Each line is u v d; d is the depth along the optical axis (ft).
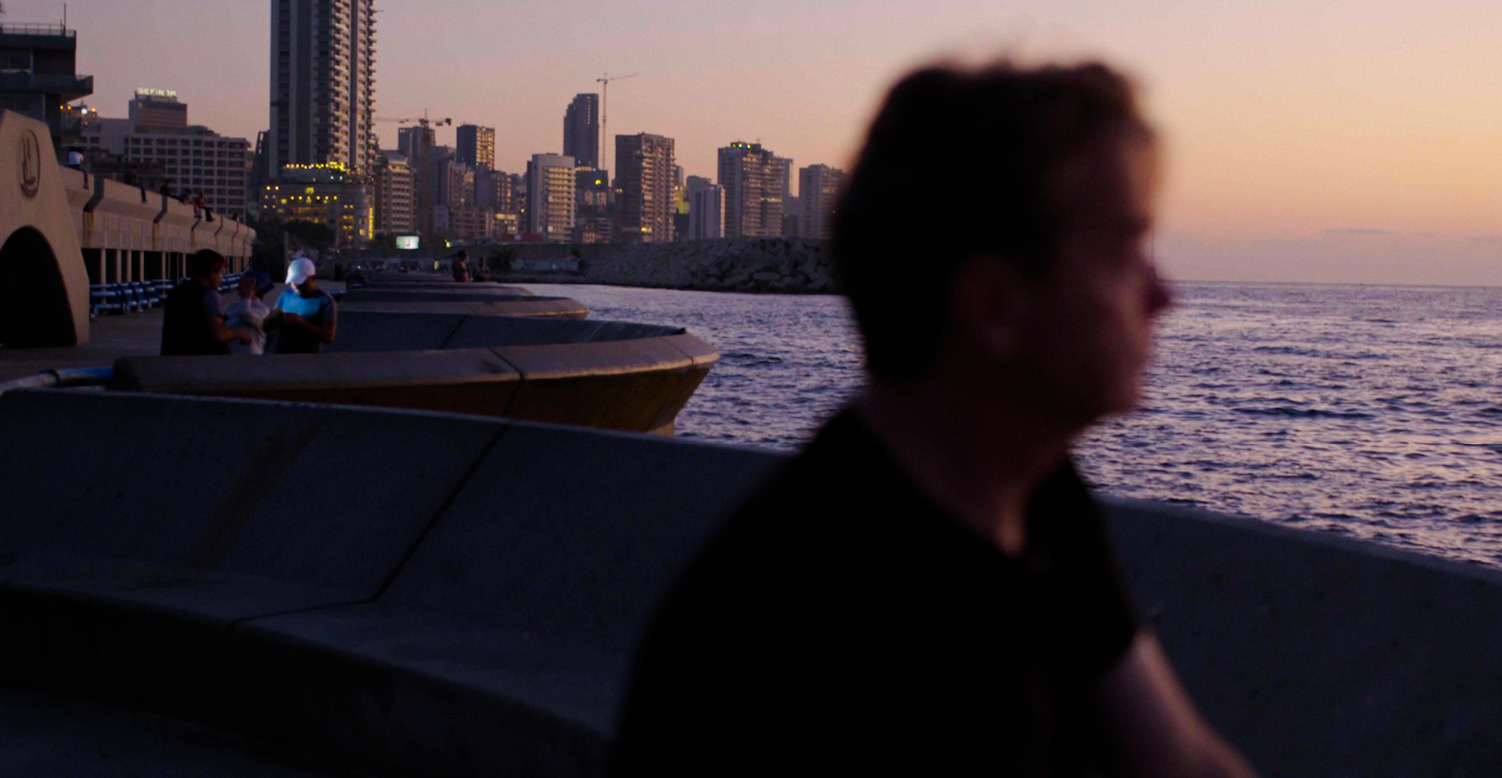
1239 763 3.37
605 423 32.07
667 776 2.50
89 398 17.38
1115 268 2.49
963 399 2.59
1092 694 3.21
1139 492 61.21
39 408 17.51
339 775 11.59
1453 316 490.90
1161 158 2.55
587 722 9.49
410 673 10.88
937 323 2.50
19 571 14.64
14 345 63.67
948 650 2.43
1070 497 3.13
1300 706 7.67
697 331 205.77
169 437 16.47
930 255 2.45
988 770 2.48
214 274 31.27
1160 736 3.25
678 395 35.04
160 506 15.80
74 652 13.60
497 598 12.73
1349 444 82.58
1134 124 2.48
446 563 13.34
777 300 467.52
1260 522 8.76
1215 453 74.69
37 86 243.81
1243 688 8.04
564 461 13.46
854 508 2.49
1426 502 60.80
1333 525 55.16
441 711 10.68
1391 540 52.39
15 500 16.58
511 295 77.92
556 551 12.73
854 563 2.43
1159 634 8.70
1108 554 3.22
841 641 2.40
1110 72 2.50
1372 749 7.17
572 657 11.39
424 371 26.89
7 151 55.88
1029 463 2.69
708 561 2.59
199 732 12.60
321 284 167.32
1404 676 7.26
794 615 2.41
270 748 12.15
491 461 14.05
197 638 12.62
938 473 2.64
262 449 15.74
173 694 12.92
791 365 125.70
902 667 2.41
